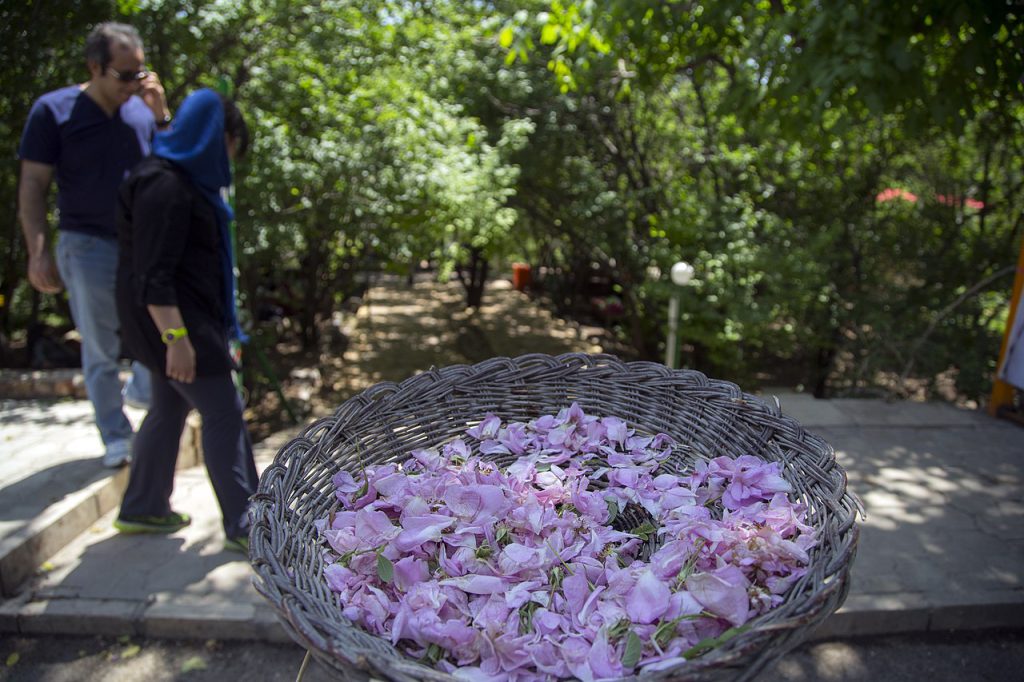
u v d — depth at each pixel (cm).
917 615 262
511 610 103
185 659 250
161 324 243
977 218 713
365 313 1266
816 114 377
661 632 95
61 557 288
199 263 252
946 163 691
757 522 115
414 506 121
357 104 558
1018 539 304
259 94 557
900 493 345
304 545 113
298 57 548
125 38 286
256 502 113
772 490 123
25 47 444
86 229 302
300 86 553
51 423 392
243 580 276
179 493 342
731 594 95
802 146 605
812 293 623
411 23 604
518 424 155
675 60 544
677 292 560
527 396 164
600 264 925
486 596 106
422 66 639
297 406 673
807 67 362
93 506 312
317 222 595
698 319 611
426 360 938
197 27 490
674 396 157
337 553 115
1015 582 275
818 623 90
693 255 619
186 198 239
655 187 714
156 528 302
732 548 106
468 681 85
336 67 557
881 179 690
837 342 670
